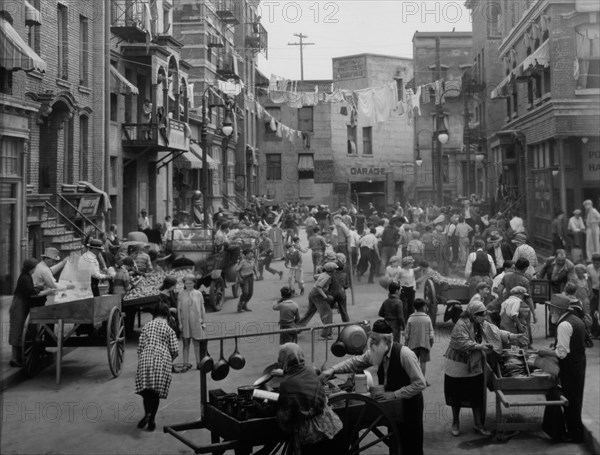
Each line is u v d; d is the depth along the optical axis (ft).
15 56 54.19
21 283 37.88
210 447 21.81
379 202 183.21
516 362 28.27
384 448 27.55
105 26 81.56
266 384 25.32
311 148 181.57
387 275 46.96
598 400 28.84
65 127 73.97
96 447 27.02
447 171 137.18
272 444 22.70
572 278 28.37
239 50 155.02
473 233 53.67
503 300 37.60
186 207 122.11
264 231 81.46
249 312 56.90
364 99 145.28
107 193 80.64
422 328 34.12
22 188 57.62
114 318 38.70
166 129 92.32
